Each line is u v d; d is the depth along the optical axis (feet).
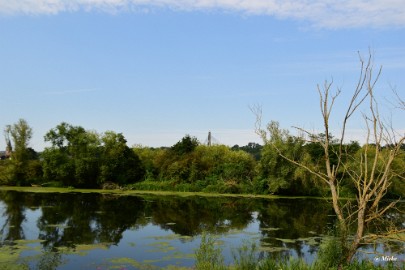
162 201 131.03
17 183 182.39
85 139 179.52
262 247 62.18
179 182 181.78
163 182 180.75
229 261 51.57
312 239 69.62
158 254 56.59
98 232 72.95
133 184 180.45
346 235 36.29
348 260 36.17
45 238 66.28
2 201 117.50
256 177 173.88
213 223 86.89
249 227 82.53
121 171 184.55
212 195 159.43
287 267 38.58
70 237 67.62
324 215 104.99
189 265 50.85
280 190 166.91
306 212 110.93
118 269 48.78
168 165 188.34
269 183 166.61
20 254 54.85
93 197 137.80
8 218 85.61
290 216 101.50
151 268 49.39
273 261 40.40
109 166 179.52
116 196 144.87
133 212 101.30
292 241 67.46
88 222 83.71
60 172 172.96
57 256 54.29
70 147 178.70
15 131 184.03
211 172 183.73
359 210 35.53
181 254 56.65
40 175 186.91
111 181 181.06
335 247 36.24
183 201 133.28
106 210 103.40
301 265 38.91
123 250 58.80
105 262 51.80
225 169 179.01
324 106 36.70
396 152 33.86
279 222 90.48
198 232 75.05
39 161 188.96
